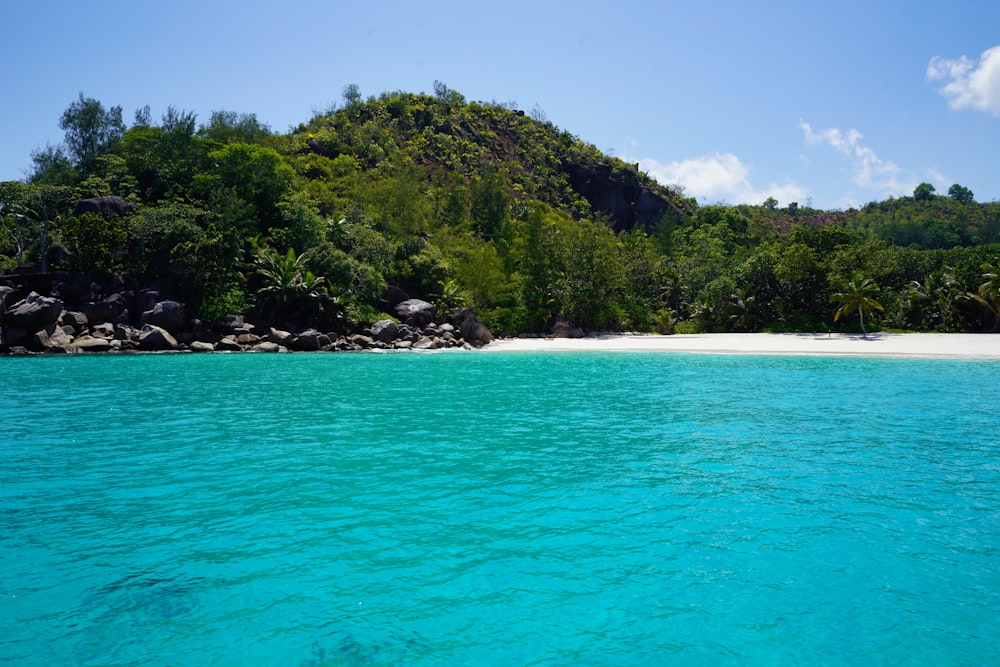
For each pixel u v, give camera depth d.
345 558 9.36
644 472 13.99
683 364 42.53
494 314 68.19
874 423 19.98
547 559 9.31
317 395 26.23
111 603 7.99
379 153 113.56
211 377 32.91
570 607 7.90
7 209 59.84
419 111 146.75
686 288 89.19
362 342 55.81
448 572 8.88
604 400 25.05
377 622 7.56
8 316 44.59
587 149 169.62
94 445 16.61
